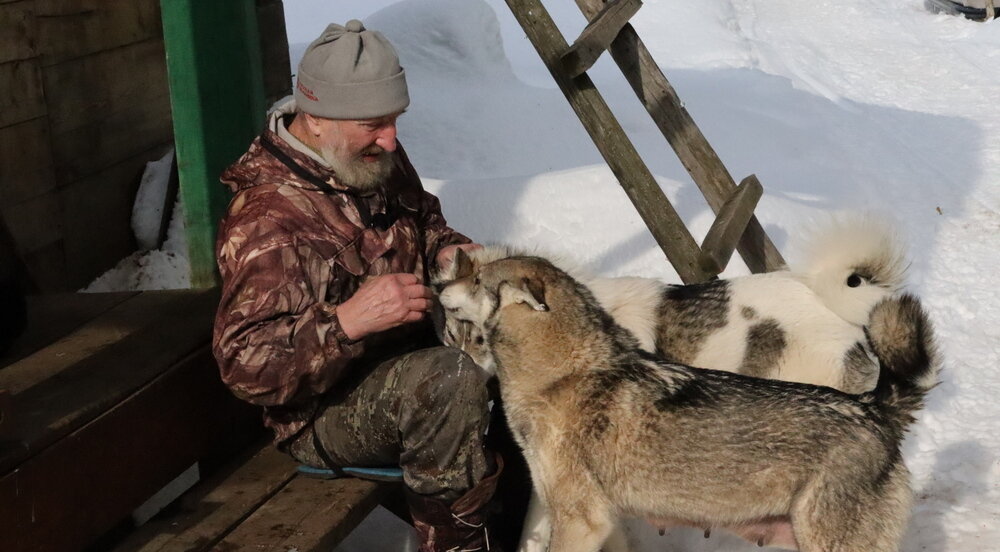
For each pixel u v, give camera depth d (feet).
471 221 16.93
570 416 9.93
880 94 33.47
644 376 9.83
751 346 11.54
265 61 20.07
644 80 13.92
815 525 9.05
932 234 21.36
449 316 10.58
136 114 17.21
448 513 9.62
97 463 8.77
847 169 24.39
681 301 11.85
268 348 9.03
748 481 9.29
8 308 9.93
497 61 25.63
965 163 26.30
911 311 9.36
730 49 35.32
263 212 9.46
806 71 35.70
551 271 10.38
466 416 9.25
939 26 43.34
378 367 9.67
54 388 9.12
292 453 10.30
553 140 22.00
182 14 11.70
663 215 13.10
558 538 10.10
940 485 12.75
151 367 9.66
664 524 9.98
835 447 9.05
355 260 9.80
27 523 8.02
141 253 16.90
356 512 9.62
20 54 14.46
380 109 9.55
